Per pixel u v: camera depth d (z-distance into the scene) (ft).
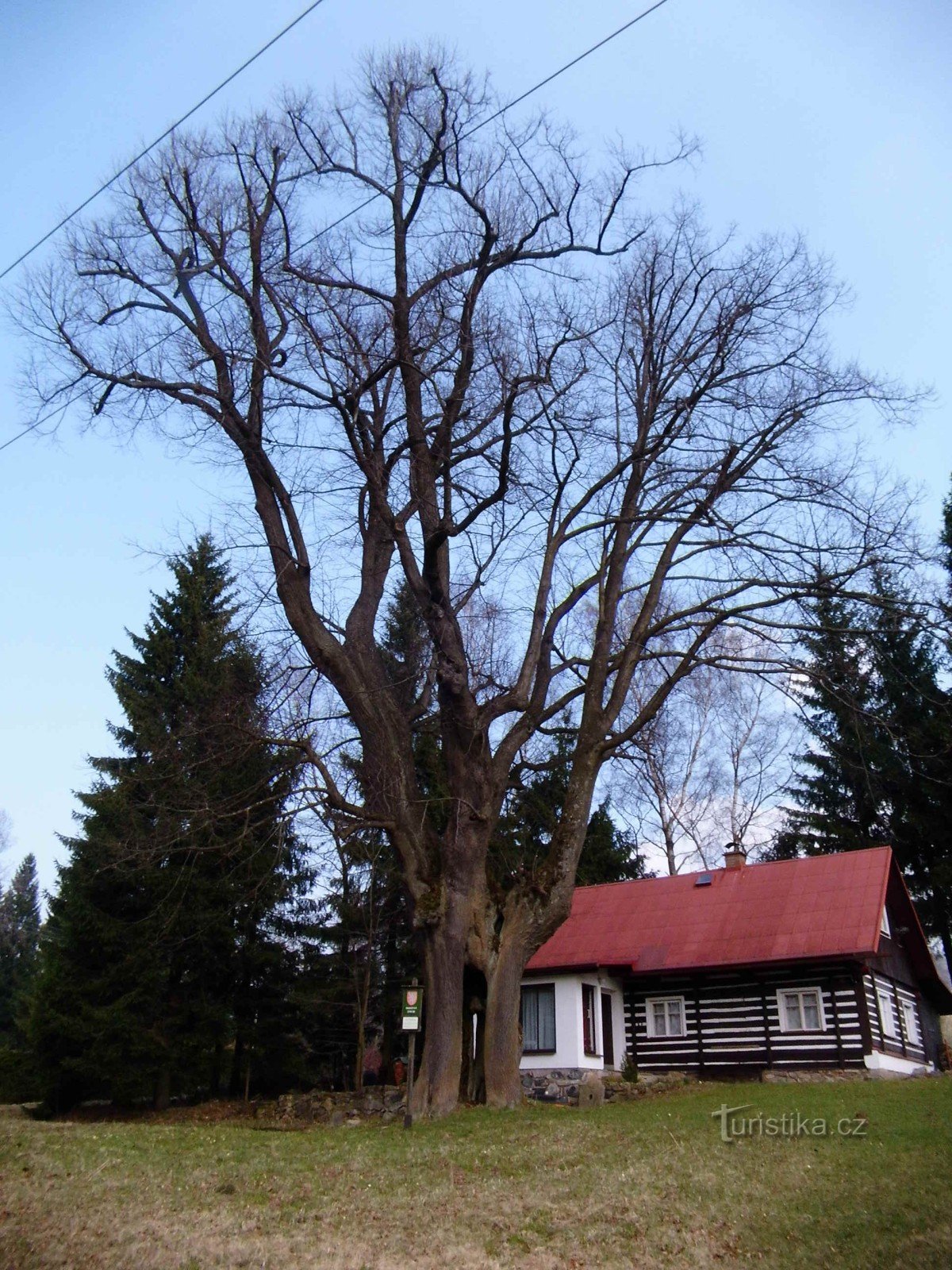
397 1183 43.16
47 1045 94.94
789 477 69.36
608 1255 33.88
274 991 104.22
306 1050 110.01
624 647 75.82
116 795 92.94
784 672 70.59
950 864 123.34
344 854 90.43
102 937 93.25
